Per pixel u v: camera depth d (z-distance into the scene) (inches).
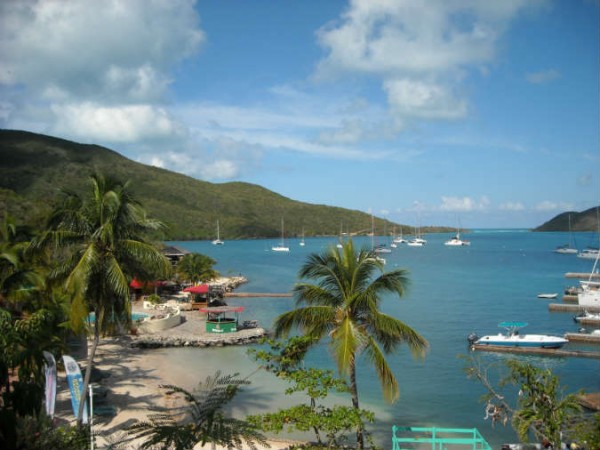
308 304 884.0
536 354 1849.2
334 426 719.7
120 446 820.6
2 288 1186.0
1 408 530.6
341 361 778.2
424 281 4254.4
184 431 458.0
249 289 3715.6
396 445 907.4
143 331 1961.1
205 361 1630.2
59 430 528.4
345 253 864.9
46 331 1042.7
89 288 898.7
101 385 1307.8
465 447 1022.4
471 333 2182.6
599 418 722.2
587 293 2787.9
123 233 927.7
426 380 1497.3
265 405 1237.1
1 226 1471.5
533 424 797.2
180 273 3169.3
